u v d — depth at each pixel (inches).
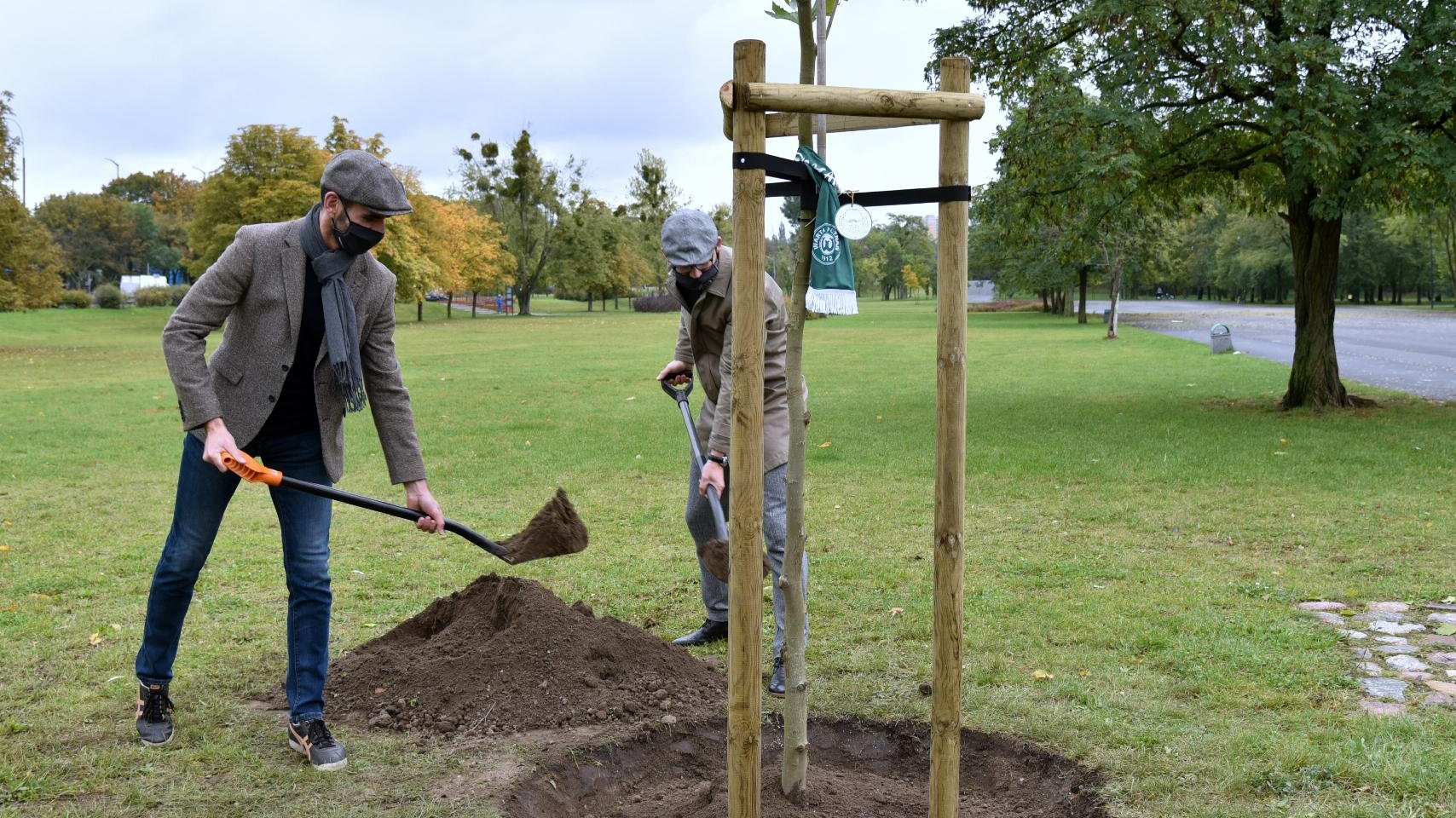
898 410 554.3
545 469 380.5
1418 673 159.8
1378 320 1704.0
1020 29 524.1
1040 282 1716.3
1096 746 133.0
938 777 102.8
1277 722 140.8
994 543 255.3
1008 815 122.8
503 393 684.1
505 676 148.1
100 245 3762.3
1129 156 439.8
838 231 100.5
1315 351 524.4
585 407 590.9
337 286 130.1
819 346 1175.0
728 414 152.5
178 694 154.1
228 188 1764.3
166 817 116.2
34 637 182.2
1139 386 658.8
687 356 179.5
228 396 130.9
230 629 186.1
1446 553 236.4
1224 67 446.3
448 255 2096.5
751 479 95.4
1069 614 192.4
